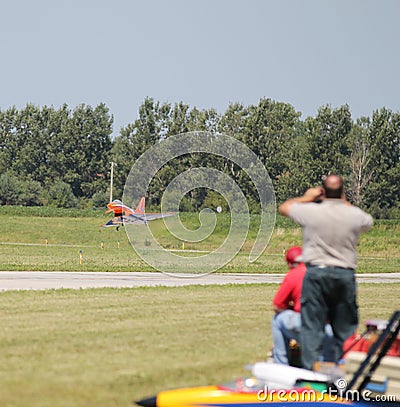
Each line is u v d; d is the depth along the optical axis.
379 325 30.20
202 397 26.73
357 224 28.36
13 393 27.11
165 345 37.56
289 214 29.11
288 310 31.66
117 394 27.48
